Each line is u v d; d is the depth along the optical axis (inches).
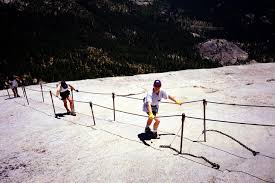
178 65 2765.7
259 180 259.8
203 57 3363.7
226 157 310.5
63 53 2507.4
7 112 640.4
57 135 418.6
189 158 311.0
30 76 1784.0
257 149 328.5
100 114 542.0
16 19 3496.6
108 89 831.1
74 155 341.1
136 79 964.0
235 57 3334.2
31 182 288.0
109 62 2356.1
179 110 546.9
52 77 1818.4
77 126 458.3
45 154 351.9
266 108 528.1
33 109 641.0
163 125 435.5
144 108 355.3
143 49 3459.6
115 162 313.6
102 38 3703.3
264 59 3388.3
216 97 654.5
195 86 813.9
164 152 330.0
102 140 381.4
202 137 373.1
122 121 473.4
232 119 458.9
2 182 292.2
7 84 1520.7
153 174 283.3
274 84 786.2
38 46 2701.8
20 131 463.2
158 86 330.3
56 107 644.7
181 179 271.0
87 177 287.7
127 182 273.4
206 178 269.6
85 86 896.3
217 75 995.3
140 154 328.8
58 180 287.0
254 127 410.6
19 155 356.5
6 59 2174.0
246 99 614.2
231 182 259.9
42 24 3634.4
